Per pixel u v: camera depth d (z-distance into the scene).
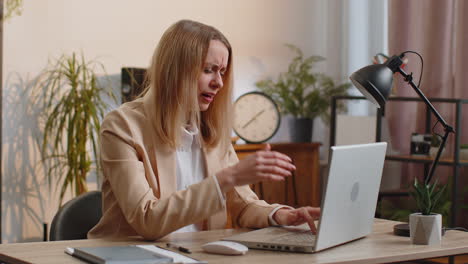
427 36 4.03
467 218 3.92
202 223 1.95
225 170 1.52
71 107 3.58
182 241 1.56
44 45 3.80
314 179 4.36
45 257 1.33
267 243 1.44
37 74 3.77
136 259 1.22
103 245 1.49
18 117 3.72
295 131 4.43
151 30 4.18
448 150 3.93
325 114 4.57
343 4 4.77
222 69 1.82
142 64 4.15
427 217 1.53
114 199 1.74
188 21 1.78
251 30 4.60
